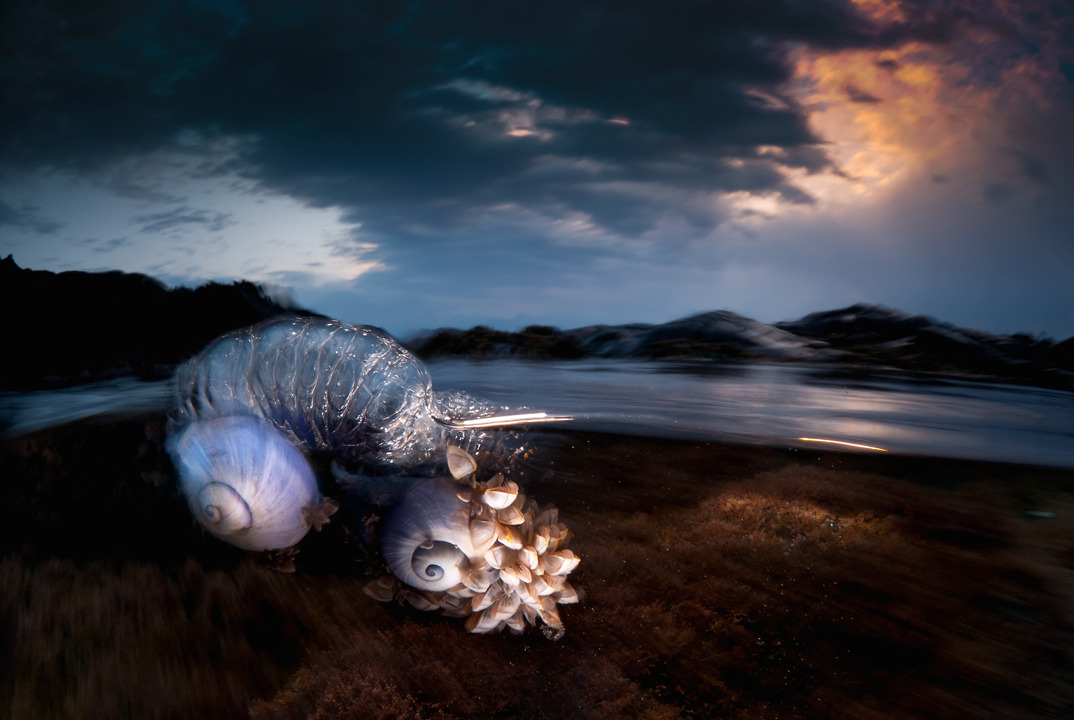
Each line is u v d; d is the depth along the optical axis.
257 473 0.15
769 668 0.14
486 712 0.12
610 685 0.13
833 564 0.19
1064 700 0.13
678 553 0.19
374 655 0.14
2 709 0.12
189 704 0.12
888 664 0.14
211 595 0.16
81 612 0.15
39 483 0.23
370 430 0.19
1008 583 0.17
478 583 0.13
